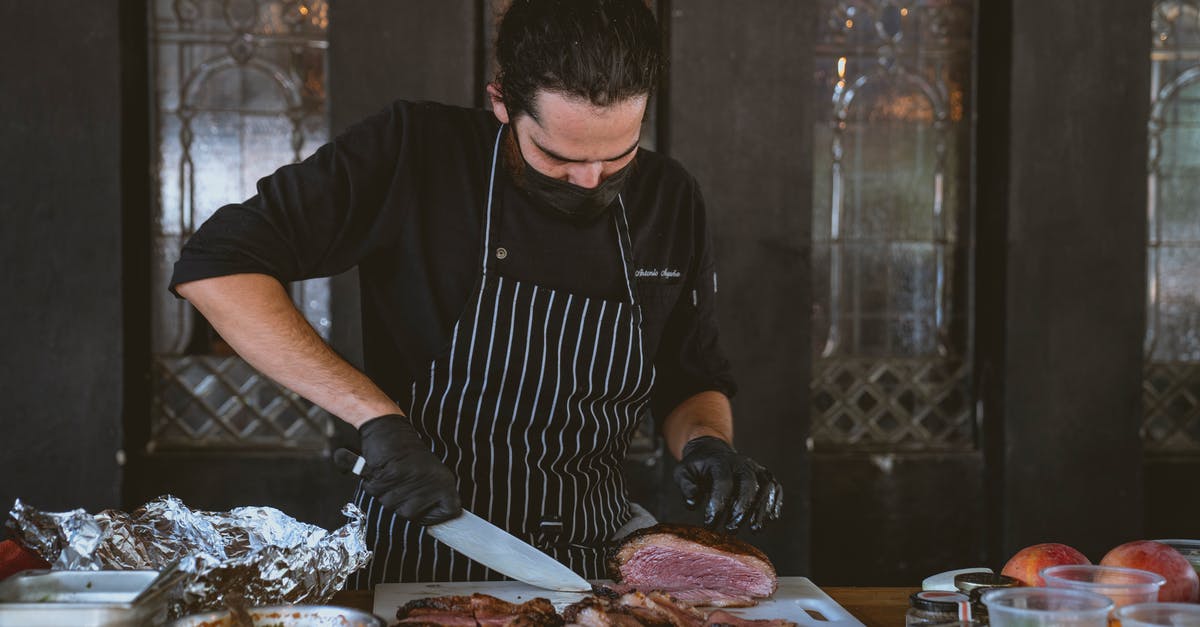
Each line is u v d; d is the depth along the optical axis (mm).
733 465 2346
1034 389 4980
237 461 4855
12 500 4668
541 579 2082
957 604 1725
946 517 5164
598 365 2361
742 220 4859
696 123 4820
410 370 2346
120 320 4684
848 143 5160
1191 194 5293
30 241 4648
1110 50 4926
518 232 2322
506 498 2318
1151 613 1542
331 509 4879
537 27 1906
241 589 1812
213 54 4934
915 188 5188
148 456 4836
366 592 2115
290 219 2150
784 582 2273
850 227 5172
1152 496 5270
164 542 1998
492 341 2318
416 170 2301
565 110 1899
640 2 1965
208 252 2080
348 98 4734
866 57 5152
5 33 4598
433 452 2322
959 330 5215
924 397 5207
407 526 2273
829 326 5176
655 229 2457
